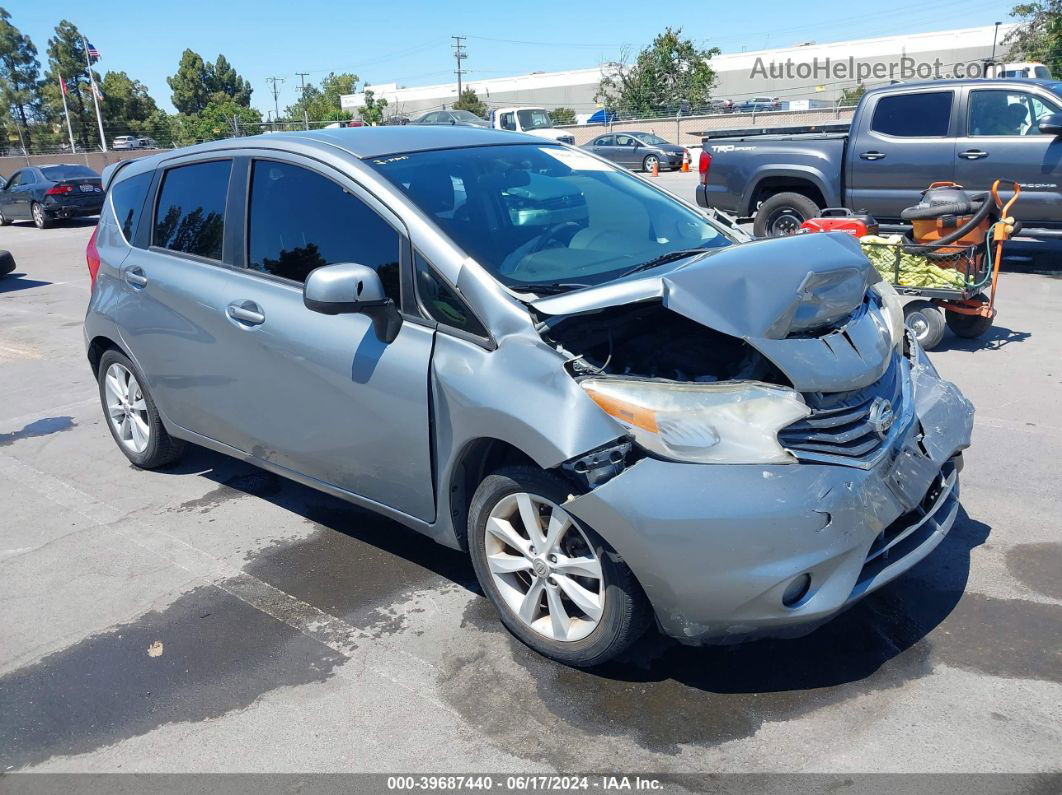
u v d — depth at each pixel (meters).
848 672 3.15
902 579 3.72
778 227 10.91
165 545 4.43
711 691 3.09
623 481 2.83
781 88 59.56
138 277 4.73
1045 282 9.45
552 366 3.03
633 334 3.39
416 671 3.31
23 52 81.62
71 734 3.07
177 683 3.31
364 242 3.67
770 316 2.99
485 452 3.34
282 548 4.34
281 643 3.53
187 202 4.60
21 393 7.20
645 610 2.99
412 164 3.87
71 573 4.18
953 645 3.27
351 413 3.66
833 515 2.79
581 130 43.53
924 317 6.92
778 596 2.76
